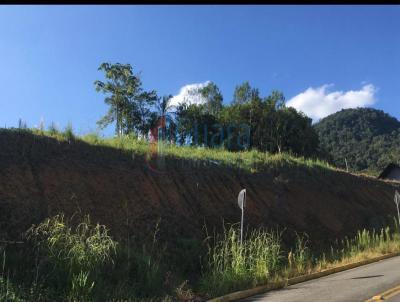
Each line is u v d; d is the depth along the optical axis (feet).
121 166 54.39
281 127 180.04
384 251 69.00
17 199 40.34
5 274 30.81
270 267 47.98
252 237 54.08
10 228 36.91
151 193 53.42
